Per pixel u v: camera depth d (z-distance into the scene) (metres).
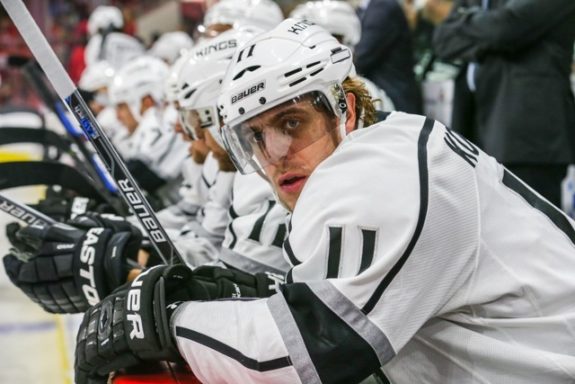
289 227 2.19
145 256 3.10
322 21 4.81
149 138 5.29
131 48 9.59
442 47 4.79
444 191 1.91
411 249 1.84
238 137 2.14
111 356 2.03
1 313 6.62
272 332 1.85
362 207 1.86
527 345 1.98
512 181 2.16
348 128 2.23
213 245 3.33
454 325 2.00
